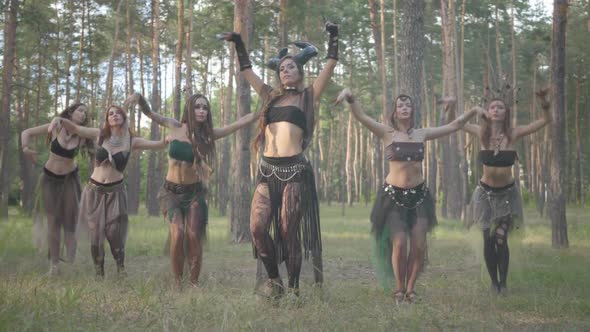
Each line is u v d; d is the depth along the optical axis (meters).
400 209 6.34
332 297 5.71
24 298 4.76
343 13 29.47
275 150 5.80
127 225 7.59
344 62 37.47
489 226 6.99
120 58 34.31
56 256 7.60
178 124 7.06
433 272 8.70
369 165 60.03
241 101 13.84
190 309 4.71
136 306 4.95
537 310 5.38
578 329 4.58
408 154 6.38
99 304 4.98
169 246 7.04
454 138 27.67
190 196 6.91
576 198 45.53
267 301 5.33
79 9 27.47
